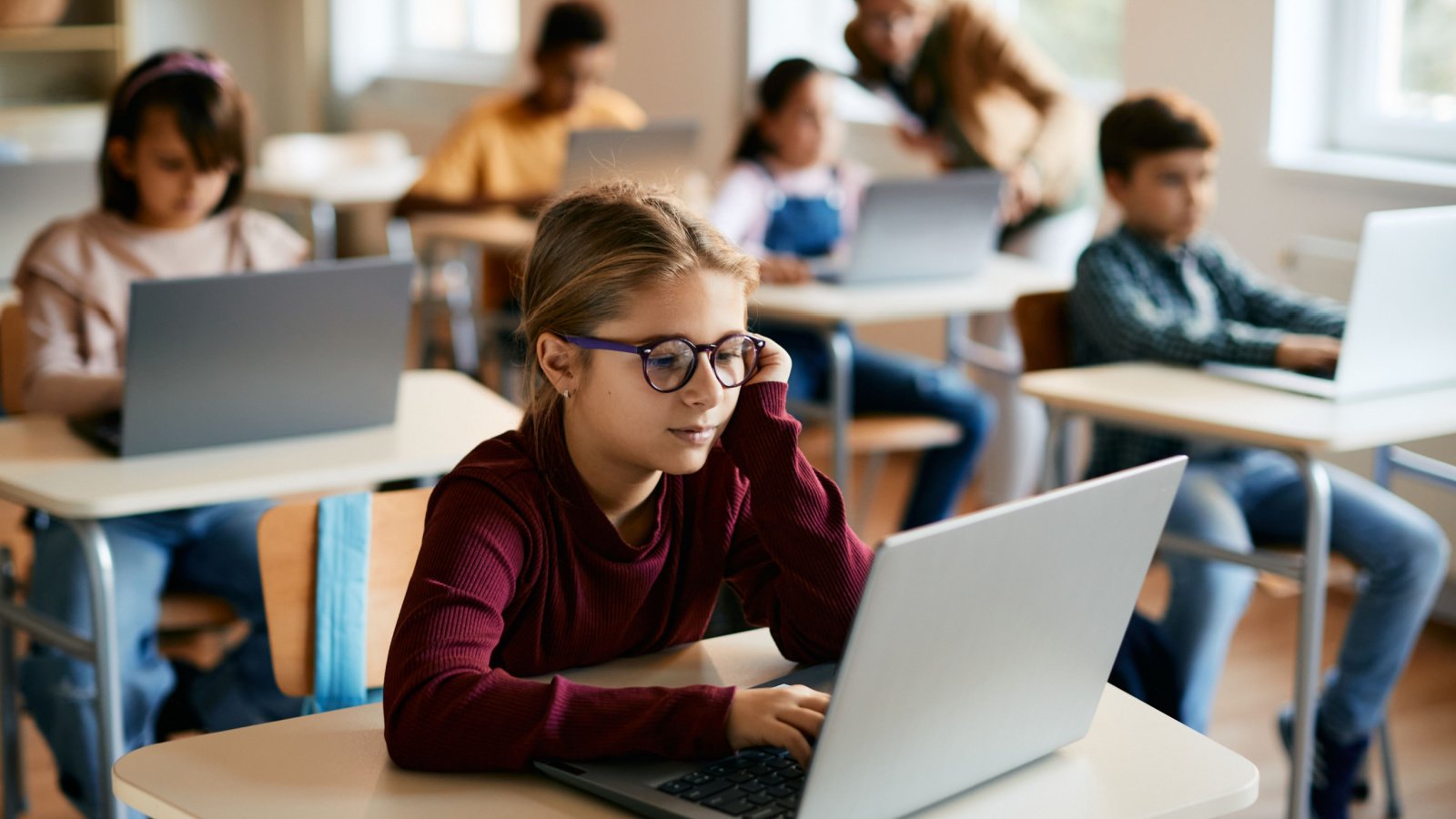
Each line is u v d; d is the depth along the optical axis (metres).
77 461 2.02
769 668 1.37
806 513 1.32
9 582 2.24
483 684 1.14
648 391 1.20
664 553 1.35
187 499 1.90
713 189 4.18
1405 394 2.33
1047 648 1.10
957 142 3.89
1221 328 2.50
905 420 3.27
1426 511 3.19
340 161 5.31
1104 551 1.10
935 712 1.03
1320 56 3.60
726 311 1.22
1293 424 2.12
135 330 1.94
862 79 4.01
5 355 2.38
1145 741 1.21
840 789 1.00
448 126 6.46
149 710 2.12
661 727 1.11
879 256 3.19
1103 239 2.67
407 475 2.04
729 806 1.04
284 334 2.05
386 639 1.59
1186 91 3.76
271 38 7.20
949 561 0.97
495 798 1.10
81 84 6.63
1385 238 2.21
